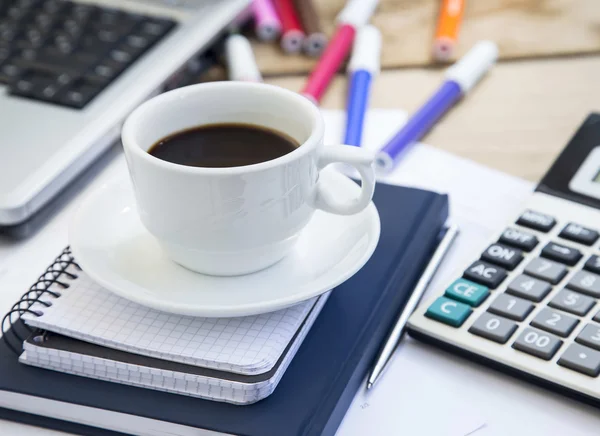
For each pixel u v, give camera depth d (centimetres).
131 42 62
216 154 40
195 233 37
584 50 71
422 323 41
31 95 56
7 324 42
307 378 37
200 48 64
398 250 45
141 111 39
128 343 36
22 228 49
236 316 35
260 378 35
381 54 71
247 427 35
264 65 70
